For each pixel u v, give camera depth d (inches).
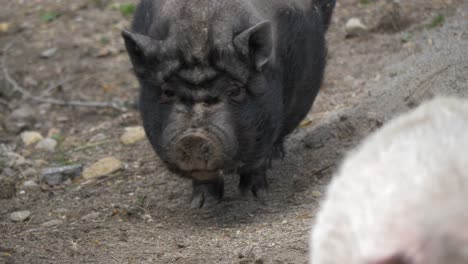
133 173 936.9
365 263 337.1
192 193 840.3
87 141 1063.0
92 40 1360.7
